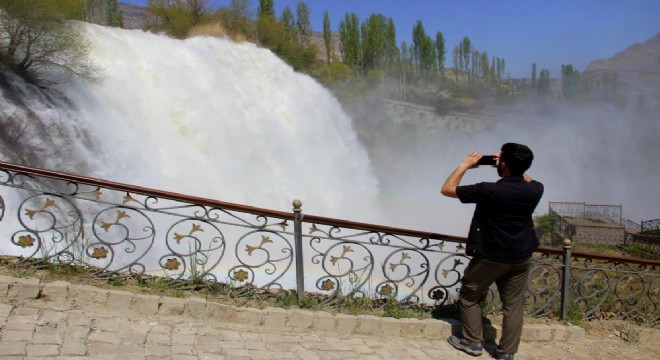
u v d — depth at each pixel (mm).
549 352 4719
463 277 4293
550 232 23625
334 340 4215
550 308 5426
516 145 3945
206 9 28531
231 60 16328
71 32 11094
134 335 3648
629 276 6078
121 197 9742
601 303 5609
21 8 9914
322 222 4473
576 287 5746
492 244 3945
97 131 10727
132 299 4004
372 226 4559
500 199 3846
